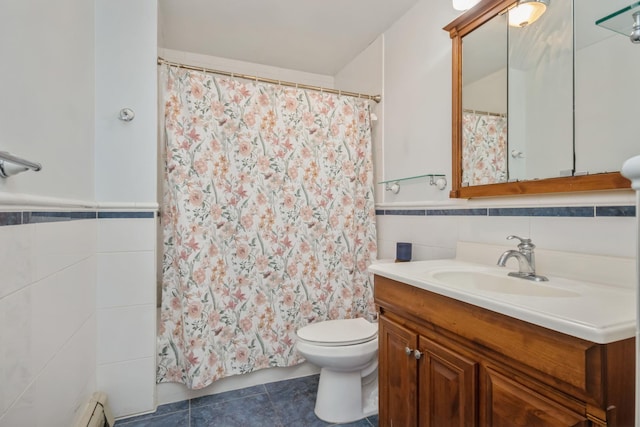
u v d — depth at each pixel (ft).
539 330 2.50
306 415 5.48
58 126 3.75
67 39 4.04
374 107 7.73
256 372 6.48
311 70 9.43
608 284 3.41
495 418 2.89
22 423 2.83
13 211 2.67
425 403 3.68
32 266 3.02
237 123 6.22
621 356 2.23
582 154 3.67
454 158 5.32
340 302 6.97
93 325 5.08
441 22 5.77
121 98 5.46
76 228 4.30
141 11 5.57
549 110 4.01
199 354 5.69
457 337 3.32
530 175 4.23
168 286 5.86
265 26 7.16
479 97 4.94
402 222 6.77
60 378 3.72
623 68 3.32
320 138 6.88
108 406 5.16
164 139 5.90
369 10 6.59
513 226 4.50
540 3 4.12
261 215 6.38
